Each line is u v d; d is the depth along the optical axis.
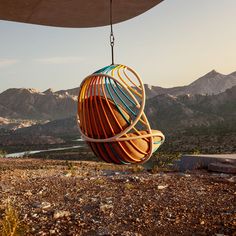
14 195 12.62
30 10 6.62
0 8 6.52
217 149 122.50
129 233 7.88
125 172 20.42
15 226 7.79
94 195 12.14
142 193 12.09
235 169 15.36
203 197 11.12
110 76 4.16
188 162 18.58
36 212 10.02
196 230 8.09
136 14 6.99
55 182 15.58
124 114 4.25
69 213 9.71
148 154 4.33
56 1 6.16
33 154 151.00
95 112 4.25
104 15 6.96
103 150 4.31
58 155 131.50
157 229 8.27
